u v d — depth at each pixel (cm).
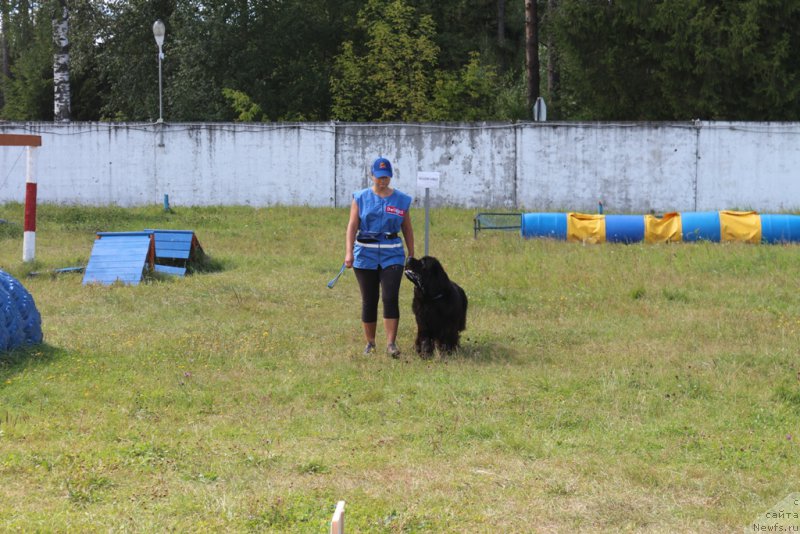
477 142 2423
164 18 3156
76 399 688
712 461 563
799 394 710
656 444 595
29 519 449
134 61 3177
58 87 2809
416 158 2444
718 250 1549
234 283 1284
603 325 1021
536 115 2425
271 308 1109
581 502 491
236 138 2462
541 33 3597
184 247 1413
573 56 2733
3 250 1605
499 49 3947
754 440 605
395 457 562
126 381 743
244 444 585
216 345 883
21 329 839
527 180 2417
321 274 1394
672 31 2547
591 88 2762
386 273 862
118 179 2494
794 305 1145
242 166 2473
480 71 3206
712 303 1161
